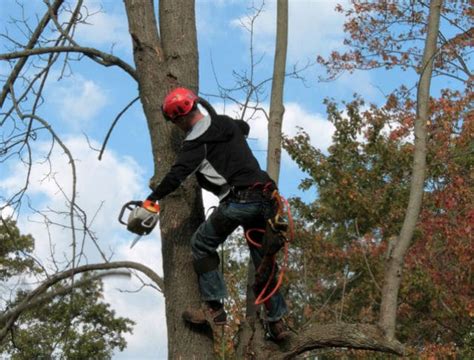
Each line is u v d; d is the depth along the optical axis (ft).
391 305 20.13
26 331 39.11
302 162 45.88
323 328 18.11
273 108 21.22
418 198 21.70
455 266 47.52
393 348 17.65
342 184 44.96
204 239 17.16
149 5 19.53
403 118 49.73
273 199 16.79
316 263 42.91
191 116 16.99
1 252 37.70
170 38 19.31
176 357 17.67
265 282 17.87
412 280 44.45
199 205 18.37
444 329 51.34
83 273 19.81
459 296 46.21
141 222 16.31
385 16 56.70
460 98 49.57
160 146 18.52
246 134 18.04
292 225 16.85
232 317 32.71
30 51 19.84
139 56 19.24
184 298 17.76
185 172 16.43
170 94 17.13
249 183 16.65
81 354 56.54
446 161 48.39
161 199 17.99
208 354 17.75
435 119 48.24
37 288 18.89
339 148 46.29
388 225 45.98
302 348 18.19
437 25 24.26
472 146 51.80
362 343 17.79
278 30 21.77
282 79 21.45
